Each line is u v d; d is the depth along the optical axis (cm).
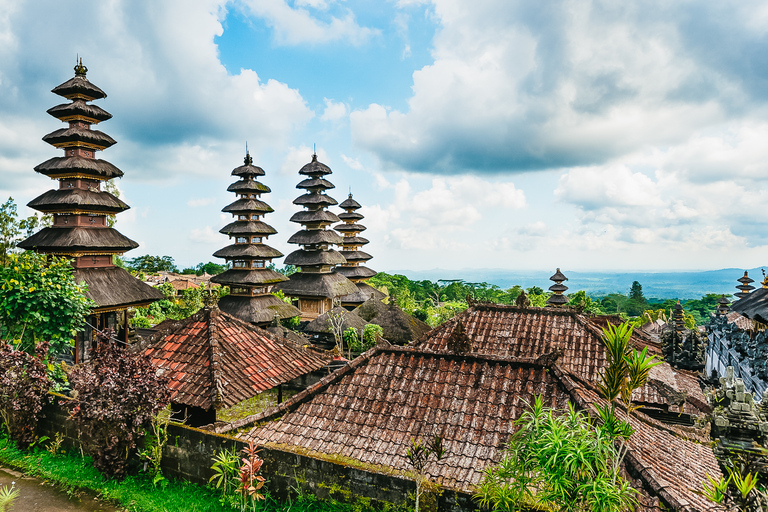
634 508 779
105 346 1127
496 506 782
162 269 11194
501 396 1094
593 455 687
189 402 1184
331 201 5469
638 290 12569
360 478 914
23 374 1250
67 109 2680
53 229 2691
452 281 13038
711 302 11675
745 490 692
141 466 1118
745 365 1823
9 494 1005
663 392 1359
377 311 4350
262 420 1155
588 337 1684
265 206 4125
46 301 1488
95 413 1003
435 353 1245
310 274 5200
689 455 1057
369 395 1181
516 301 1884
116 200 2867
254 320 3684
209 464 1040
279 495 984
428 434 1041
